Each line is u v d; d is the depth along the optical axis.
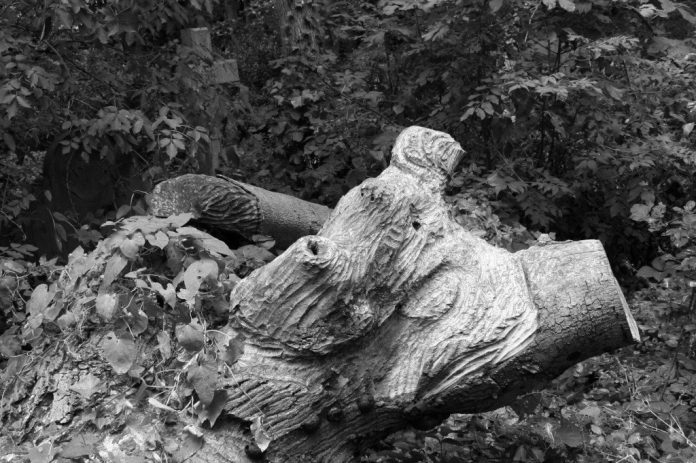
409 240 3.25
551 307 3.11
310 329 2.95
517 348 3.09
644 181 6.63
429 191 3.51
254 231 4.48
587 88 6.14
